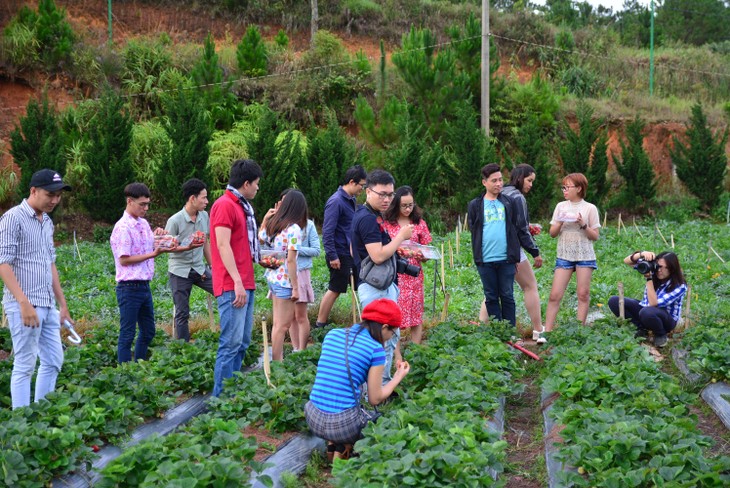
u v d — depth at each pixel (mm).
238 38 26359
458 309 11641
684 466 4953
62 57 21172
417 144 19500
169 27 25297
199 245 8398
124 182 18078
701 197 22500
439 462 4754
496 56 25188
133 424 6281
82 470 5426
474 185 20016
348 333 5762
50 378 6574
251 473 5254
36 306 6293
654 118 26219
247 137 19828
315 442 6129
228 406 6211
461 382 6742
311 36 26453
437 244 16906
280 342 7977
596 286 12789
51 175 6234
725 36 38688
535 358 8844
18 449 5133
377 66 24656
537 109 23781
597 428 5469
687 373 7973
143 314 8195
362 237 6598
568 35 30438
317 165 19125
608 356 7590
